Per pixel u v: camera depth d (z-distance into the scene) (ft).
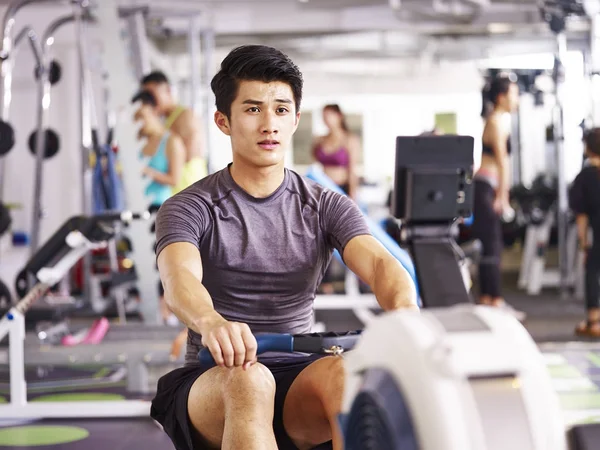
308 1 31.30
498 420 3.34
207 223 5.67
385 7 31.14
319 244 5.89
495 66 34.37
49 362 13.84
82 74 20.74
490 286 19.65
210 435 5.33
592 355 16.43
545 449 3.41
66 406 12.25
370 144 39.32
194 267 5.32
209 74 24.99
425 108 38.86
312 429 5.38
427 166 5.79
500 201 19.48
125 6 20.86
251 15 31.50
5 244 26.12
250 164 5.69
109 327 17.10
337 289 28.66
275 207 5.79
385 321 3.67
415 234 5.85
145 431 11.46
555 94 25.95
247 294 5.75
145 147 18.19
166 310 19.30
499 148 19.31
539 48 33.09
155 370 15.56
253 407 4.82
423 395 3.33
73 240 13.80
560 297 26.86
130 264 23.12
